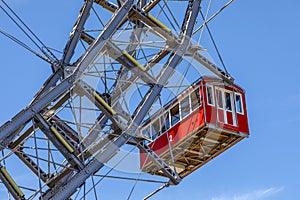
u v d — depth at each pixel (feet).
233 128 102.42
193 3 84.64
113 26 79.97
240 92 105.40
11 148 88.79
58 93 77.25
